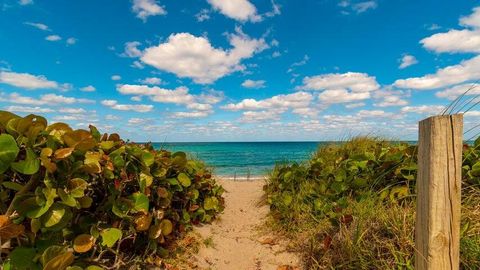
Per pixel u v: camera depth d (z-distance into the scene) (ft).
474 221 8.73
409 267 8.04
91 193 9.46
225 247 13.53
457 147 5.90
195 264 11.64
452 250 5.97
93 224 8.52
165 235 11.66
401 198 10.99
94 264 8.38
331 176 14.88
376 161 13.23
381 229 9.77
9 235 6.14
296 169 17.31
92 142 7.52
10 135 6.35
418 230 6.36
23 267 6.28
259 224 16.21
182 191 14.48
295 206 14.75
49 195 6.70
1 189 6.61
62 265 6.42
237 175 44.83
